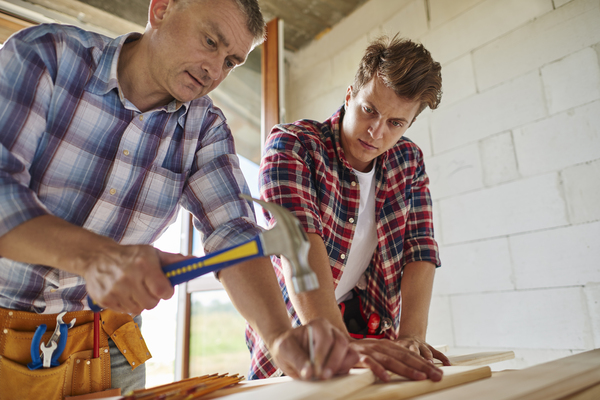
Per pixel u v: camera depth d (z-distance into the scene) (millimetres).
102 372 898
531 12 2170
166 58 801
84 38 817
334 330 597
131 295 560
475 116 2307
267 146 1084
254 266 724
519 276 2020
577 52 1985
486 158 2227
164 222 954
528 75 2135
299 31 3365
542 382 551
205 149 965
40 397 803
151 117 885
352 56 3107
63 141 785
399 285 1222
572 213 1897
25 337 810
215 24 778
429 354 899
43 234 577
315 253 909
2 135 669
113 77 818
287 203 960
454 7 2518
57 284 820
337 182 1125
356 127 1072
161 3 808
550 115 2029
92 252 567
